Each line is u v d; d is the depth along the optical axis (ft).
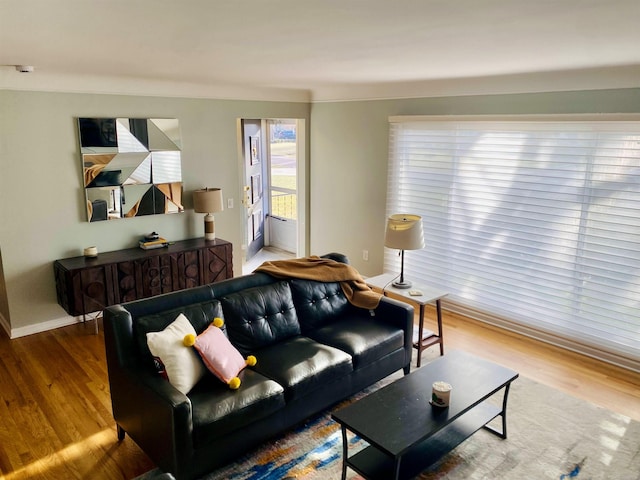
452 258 16.67
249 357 10.07
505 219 15.05
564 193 13.64
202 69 12.82
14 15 6.43
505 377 9.55
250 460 9.32
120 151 15.71
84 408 11.11
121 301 15.19
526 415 10.88
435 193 16.74
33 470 9.10
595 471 9.16
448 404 8.54
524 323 15.10
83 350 13.96
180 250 16.26
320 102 20.04
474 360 10.20
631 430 10.39
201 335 9.39
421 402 8.67
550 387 12.09
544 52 9.47
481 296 16.08
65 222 15.15
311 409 10.03
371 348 11.15
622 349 13.15
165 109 16.63
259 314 11.06
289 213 24.57
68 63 11.71
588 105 12.67
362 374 11.10
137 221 16.65
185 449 7.95
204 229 18.12
